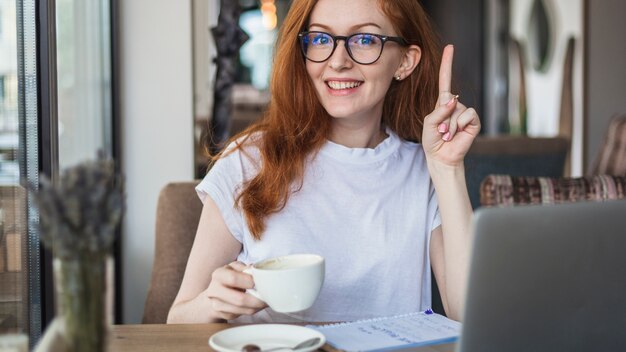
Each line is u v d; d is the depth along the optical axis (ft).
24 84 5.45
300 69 5.39
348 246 5.35
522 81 21.79
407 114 5.90
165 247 6.67
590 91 16.49
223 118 9.58
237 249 5.37
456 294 5.13
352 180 5.46
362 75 5.23
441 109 5.07
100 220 2.94
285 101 5.41
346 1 5.24
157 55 8.96
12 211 5.24
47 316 5.50
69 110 7.13
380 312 5.39
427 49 5.73
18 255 5.30
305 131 5.40
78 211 2.90
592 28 16.42
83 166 2.99
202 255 5.27
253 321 5.23
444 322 4.47
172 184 6.87
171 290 6.57
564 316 3.58
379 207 5.44
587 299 3.62
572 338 3.62
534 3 26.99
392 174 5.56
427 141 5.17
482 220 3.27
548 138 11.86
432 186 5.66
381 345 4.00
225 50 9.59
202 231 5.32
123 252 9.01
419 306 5.46
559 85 24.99
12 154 5.27
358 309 5.35
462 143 5.10
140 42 8.93
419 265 5.47
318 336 3.93
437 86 5.88
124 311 9.04
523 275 3.41
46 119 5.58
